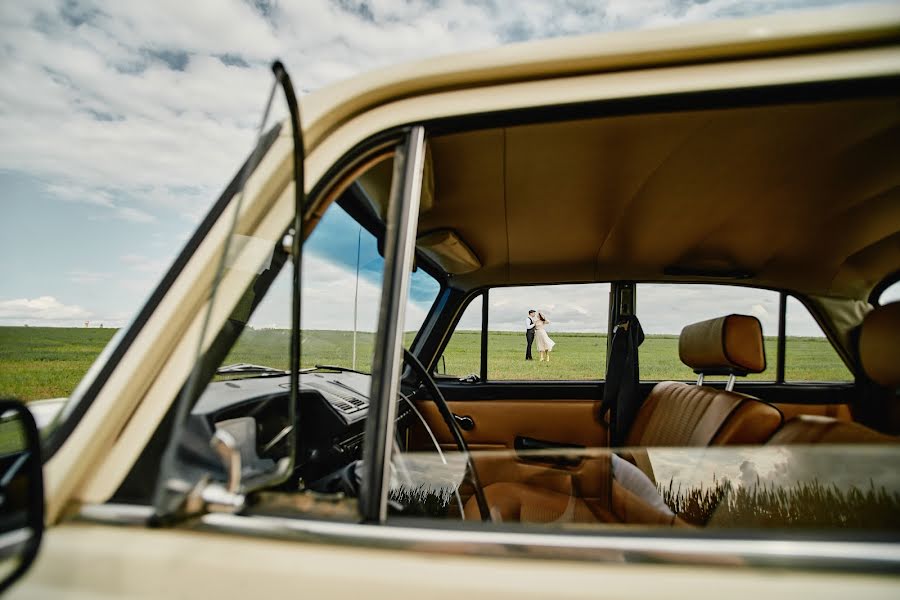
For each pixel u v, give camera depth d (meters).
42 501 0.64
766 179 1.78
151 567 0.68
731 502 1.29
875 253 2.24
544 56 0.84
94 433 0.76
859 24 0.75
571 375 3.06
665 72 0.82
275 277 0.92
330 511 0.73
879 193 1.82
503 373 3.11
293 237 0.85
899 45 0.76
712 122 1.39
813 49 0.78
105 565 0.69
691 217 2.17
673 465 1.53
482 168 1.71
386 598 0.63
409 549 0.68
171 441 0.68
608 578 0.63
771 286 2.83
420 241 2.44
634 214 2.16
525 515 1.40
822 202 1.93
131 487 0.76
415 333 2.79
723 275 2.81
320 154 0.89
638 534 0.68
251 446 0.92
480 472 1.50
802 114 1.33
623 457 1.67
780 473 1.19
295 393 0.83
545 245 2.61
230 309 0.85
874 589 0.60
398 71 0.88
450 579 0.64
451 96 0.88
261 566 0.67
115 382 0.78
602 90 0.83
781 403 2.71
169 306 0.82
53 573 0.69
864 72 0.76
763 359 2.05
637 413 2.59
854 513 1.01
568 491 1.57
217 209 0.88
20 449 1.11
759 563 0.63
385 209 1.66
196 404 0.80
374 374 0.78
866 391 1.43
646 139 1.50
